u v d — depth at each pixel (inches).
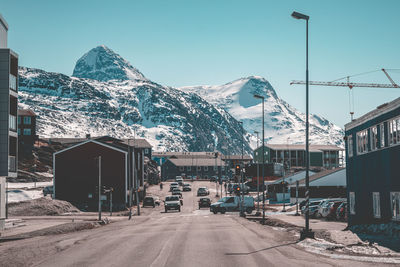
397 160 1091.9
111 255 753.0
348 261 668.1
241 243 907.4
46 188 3260.3
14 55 1592.0
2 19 1563.7
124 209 3085.6
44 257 748.0
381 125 1203.2
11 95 1568.7
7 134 1487.5
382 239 975.0
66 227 1369.3
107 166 3265.3
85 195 3243.1
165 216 2294.5
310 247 835.4
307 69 1053.2
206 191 4335.6
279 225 1429.6
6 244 1009.5
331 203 1753.2
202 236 1063.0
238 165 2054.6
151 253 770.2
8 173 1487.5
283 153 6343.5
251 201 2484.0
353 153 1451.8
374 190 1256.8
